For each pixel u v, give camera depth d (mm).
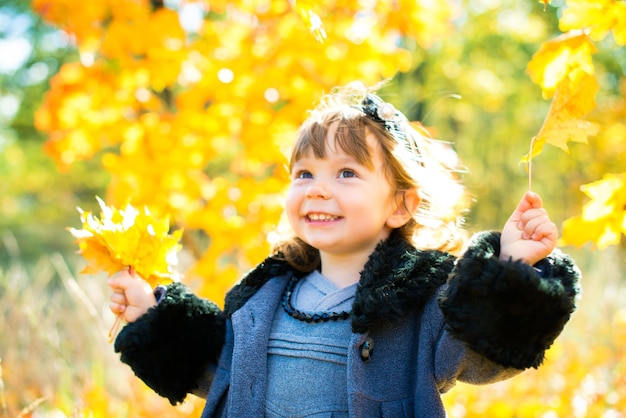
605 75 9695
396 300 1511
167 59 3268
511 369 1429
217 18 4023
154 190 3225
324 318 1623
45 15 3365
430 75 7816
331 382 1560
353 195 1618
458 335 1358
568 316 1340
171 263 1804
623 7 1509
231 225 3115
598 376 3211
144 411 2684
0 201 17234
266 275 1787
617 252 4516
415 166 1735
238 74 3111
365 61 3139
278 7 3176
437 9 3338
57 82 3391
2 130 13391
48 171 14320
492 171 11594
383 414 1515
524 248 1385
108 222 1754
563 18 1560
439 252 1613
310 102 3100
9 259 11484
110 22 3506
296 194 1679
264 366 1629
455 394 2920
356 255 1696
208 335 1759
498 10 8250
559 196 11281
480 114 11180
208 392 1815
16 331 3357
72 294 3738
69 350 3393
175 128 3225
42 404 3076
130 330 1725
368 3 3201
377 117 1724
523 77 9812
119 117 3375
